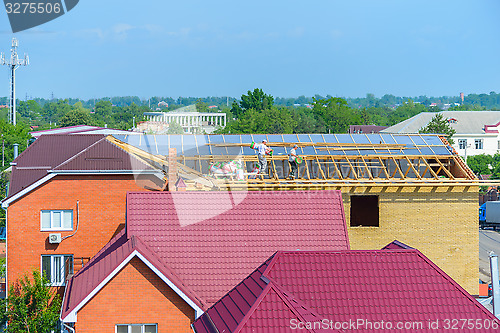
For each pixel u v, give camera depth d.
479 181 49.31
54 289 42.62
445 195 49.72
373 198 57.84
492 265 30.34
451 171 53.59
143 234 31.53
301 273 22.59
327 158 52.31
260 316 20.48
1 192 91.38
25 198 42.69
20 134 151.50
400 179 49.00
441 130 152.75
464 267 49.91
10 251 42.78
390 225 49.28
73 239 43.09
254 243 32.16
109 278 28.19
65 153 48.78
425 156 53.41
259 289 21.62
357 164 53.44
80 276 31.42
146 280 28.56
